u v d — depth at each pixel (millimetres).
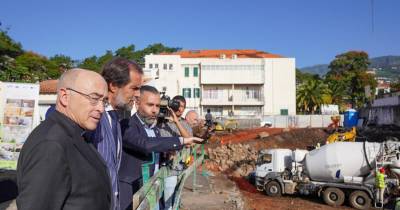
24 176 2195
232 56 71562
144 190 3244
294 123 65062
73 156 2348
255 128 52625
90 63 81312
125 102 3547
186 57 79000
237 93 71250
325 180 21453
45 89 28484
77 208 2320
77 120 2568
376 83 92688
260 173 23281
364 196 19656
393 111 50719
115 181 3240
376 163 19938
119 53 98875
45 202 2148
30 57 60031
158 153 4965
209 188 15750
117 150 3477
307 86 79938
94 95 2566
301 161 22344
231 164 30922
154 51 104812
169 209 6016
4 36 57906
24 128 12305
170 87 68312
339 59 98875
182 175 7051
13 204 9266
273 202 19938
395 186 19719
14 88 12359
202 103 69875
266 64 70000
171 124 6621
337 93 88125
